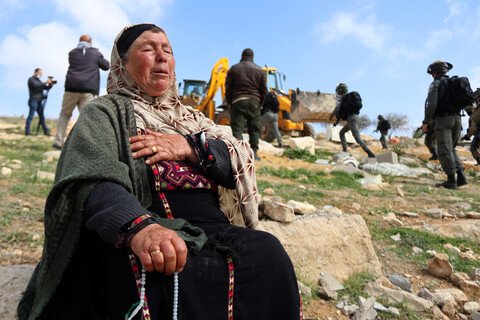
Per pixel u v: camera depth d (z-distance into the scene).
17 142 8.91
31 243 2.68
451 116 6.77
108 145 1.25
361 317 2.27
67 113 7.38
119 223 1.04
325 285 2.68
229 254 1.21
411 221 4.53
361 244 3.10
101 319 1.21
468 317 2.45
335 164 9.15
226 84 7.10
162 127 1.58
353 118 9.66
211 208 1.47
